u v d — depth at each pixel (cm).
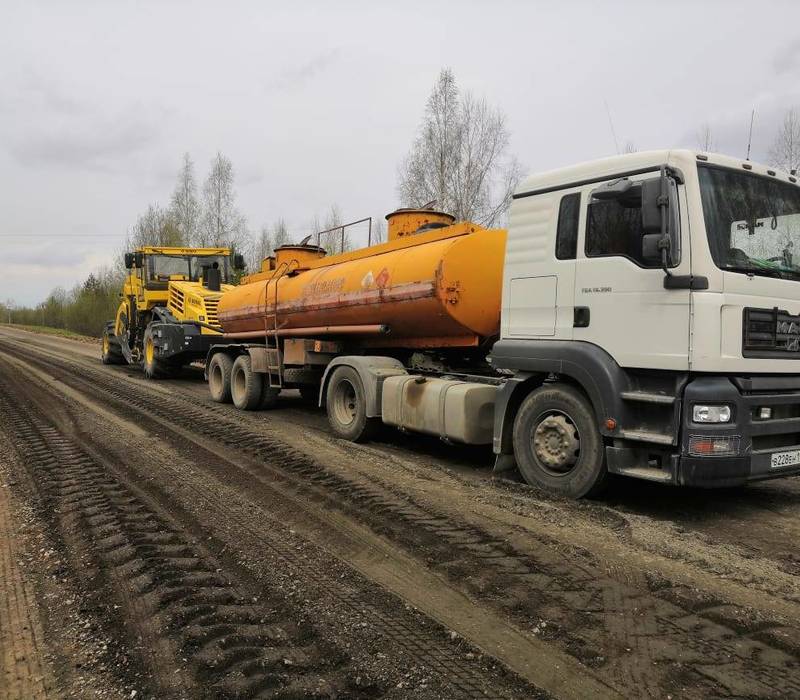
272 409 1080
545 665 282
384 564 397
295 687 265
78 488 570
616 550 415
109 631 317
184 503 526
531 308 566
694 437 450
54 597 360
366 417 758
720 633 309
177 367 1568
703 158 471
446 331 726
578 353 516
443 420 645
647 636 306
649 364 473
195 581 374
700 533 455
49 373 1639
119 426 875
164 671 281
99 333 4278
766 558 412
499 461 602
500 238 710
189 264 1712
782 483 613
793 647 294
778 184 520
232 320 1146
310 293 908
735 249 472
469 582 365
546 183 559
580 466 523
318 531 457
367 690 264
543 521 470
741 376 470
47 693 269
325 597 352
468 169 2409
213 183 3919
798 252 529
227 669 280
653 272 472
